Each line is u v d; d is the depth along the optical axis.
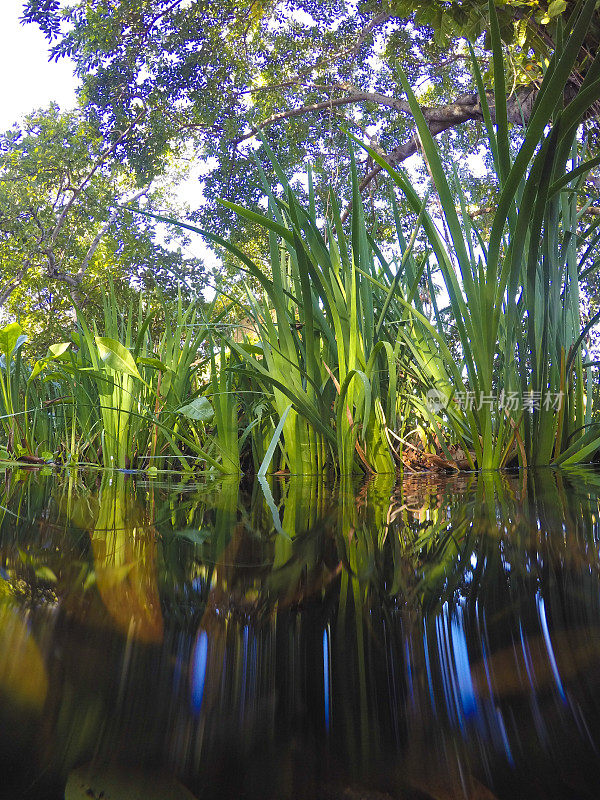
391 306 1.57
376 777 0.14
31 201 8.80
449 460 1.36
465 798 0.14
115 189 9.27
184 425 1.79
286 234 1.16
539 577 0.34
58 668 0.21
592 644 0.23
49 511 0.73
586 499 0.68
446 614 0.28
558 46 0.96
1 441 2.19
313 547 0.46
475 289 1.19
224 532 0.55
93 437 1.90
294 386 1.33
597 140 1.95
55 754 0.15
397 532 0.52
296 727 0.17
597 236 1.34
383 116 7.85
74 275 8.31
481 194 5.84
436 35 2.14
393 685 0.19
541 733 0.16
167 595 0.32
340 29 7.93
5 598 0.31
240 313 2.01
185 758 0.15
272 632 0.25
